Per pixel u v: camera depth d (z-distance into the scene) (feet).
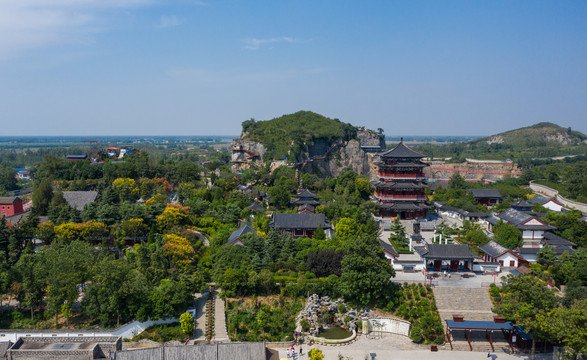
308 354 230.89
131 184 451.53
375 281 263.49
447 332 248.52
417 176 472.85
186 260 292.20
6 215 409.49
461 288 281.13
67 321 252.42
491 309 245.86
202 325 253.24
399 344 247.09
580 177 578.66
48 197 406.82
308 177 617.62
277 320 257.96
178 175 522.88
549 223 397.60
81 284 277.64
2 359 213.87
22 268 255.91
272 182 627.87
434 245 310.86
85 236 333.83
